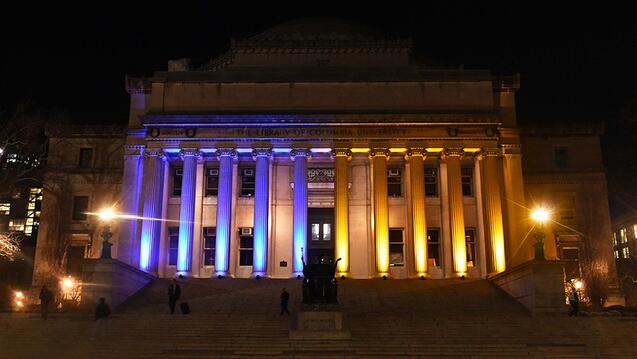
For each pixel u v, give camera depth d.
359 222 58.34
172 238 57.59
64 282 57.78
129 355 30.12
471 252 57.22
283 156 58.25
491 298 43.94
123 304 43.25
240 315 36.28
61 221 61.56
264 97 57.72
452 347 30.58
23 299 58.66
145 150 55.75
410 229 56.06
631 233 97.81
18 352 30.88
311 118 55.72
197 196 58.50
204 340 32.03
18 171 60.19
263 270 53.53
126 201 55.62
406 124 55.91
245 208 58.69
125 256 54.19
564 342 31.98
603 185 62.44
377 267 53.69
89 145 63.88
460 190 54.97
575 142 63.50
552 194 62.28
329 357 28.84
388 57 61.34
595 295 55.34
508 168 56.25
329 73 58.62
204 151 56.47
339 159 55.50
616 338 32.81
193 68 66.44
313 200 59.44
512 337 32.75
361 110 57.28
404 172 59.12
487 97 57.50
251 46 61.25
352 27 65.56
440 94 57.66
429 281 49.88
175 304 41.69
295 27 65.38
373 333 33.03
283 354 29.62
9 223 81.94
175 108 57.47
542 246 40.78
